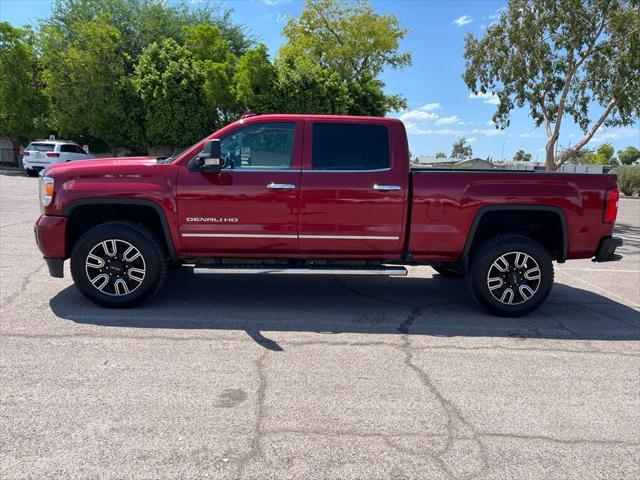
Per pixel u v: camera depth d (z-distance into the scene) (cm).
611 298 663
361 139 534
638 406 362
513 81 1551
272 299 595
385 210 529
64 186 511
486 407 352
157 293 599
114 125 2620
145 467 273
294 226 526
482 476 276
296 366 408
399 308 579
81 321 491
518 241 542
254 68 2386
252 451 291
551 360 441
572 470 285
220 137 527
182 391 358
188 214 518
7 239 882
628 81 1405
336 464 282
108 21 2825
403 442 306
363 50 3369
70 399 342
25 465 271
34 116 2778
